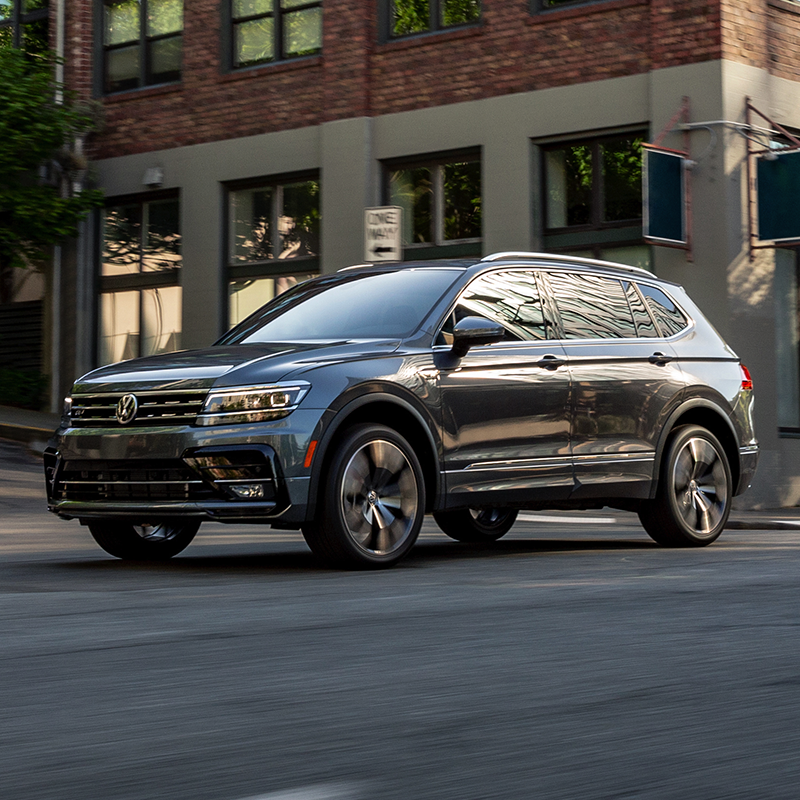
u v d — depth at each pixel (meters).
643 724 3.91
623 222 18.66
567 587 7.24
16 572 8.20
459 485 8.63
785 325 18.81
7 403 24.44
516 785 3.21
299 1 21.81
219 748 3.57
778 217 17.45
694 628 5.77
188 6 22.94
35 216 22.56
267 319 9.45
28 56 24.59
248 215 22.47
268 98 21.94
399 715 4.00
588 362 9.44
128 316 23.92
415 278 9.20
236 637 5.46
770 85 18.23
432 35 20.17
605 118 18.61
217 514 7.86
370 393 8.16
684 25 17.84
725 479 10.38
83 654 5.04
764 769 3.42
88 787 3.18
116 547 9.02
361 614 6.14
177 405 7.99
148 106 23.41
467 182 20.06
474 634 5.56
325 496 7.95
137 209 23.81
